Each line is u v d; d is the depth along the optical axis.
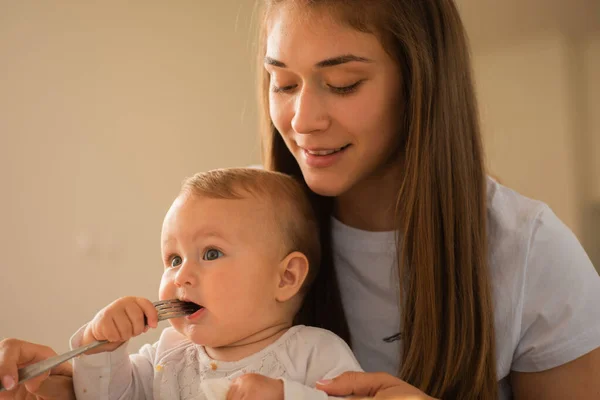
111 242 2.70
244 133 2.79
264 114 1.23
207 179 1.02
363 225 1.19
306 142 1.00
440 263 1.08
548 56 2.77
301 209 1.08
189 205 0.98
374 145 1.03
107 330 0.87
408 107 1.06
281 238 1.01
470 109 1.11
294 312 1.06
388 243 1.16
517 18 2.78
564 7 2.76
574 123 2.78
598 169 2.79
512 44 2.79
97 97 2.68
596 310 1.10
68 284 2.68
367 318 1.19
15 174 2.64
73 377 0.91
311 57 0.96
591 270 1.13
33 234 2.65
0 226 2.63
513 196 1.17
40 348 0.82
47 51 2.64
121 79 2.70
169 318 0.92
